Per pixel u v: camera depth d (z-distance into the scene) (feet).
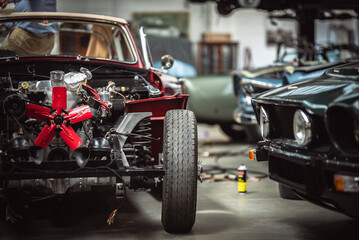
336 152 8.18
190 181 9.83
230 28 50.62
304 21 27.43
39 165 9.78
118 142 10.23
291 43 24.66
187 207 9.90
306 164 8.73
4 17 13.15
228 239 9.98
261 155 11.07
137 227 10.93
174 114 10.42
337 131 8.09
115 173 9.50
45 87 10.43
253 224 11.13
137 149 10.85
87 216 11.96
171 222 10.08
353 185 7.77
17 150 9.65
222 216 11.85
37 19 13.35
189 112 10.52
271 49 51.57
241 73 21.22
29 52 13.75
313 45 23.85
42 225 11.18
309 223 11.18
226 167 19.17
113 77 12.76
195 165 9.91
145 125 11.21
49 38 13.88
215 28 50.21
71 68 12.44
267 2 27.58
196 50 49.73
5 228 10.94
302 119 8.91
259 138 21.79
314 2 26.61
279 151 10.05
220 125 27.61
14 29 13.35
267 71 20.29
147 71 12.82
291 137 10.03
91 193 14.60
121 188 10.18
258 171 18.21
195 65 49.47
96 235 10.36
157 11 48.96
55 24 13.71
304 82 10.76
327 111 8.16
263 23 51.16
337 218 11.58
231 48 48.70
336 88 8.95
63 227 11.01
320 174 8.52
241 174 14.42
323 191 8.55
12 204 10.52
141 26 14.73
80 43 14.60
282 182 10.04
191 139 10.01
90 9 47.29
